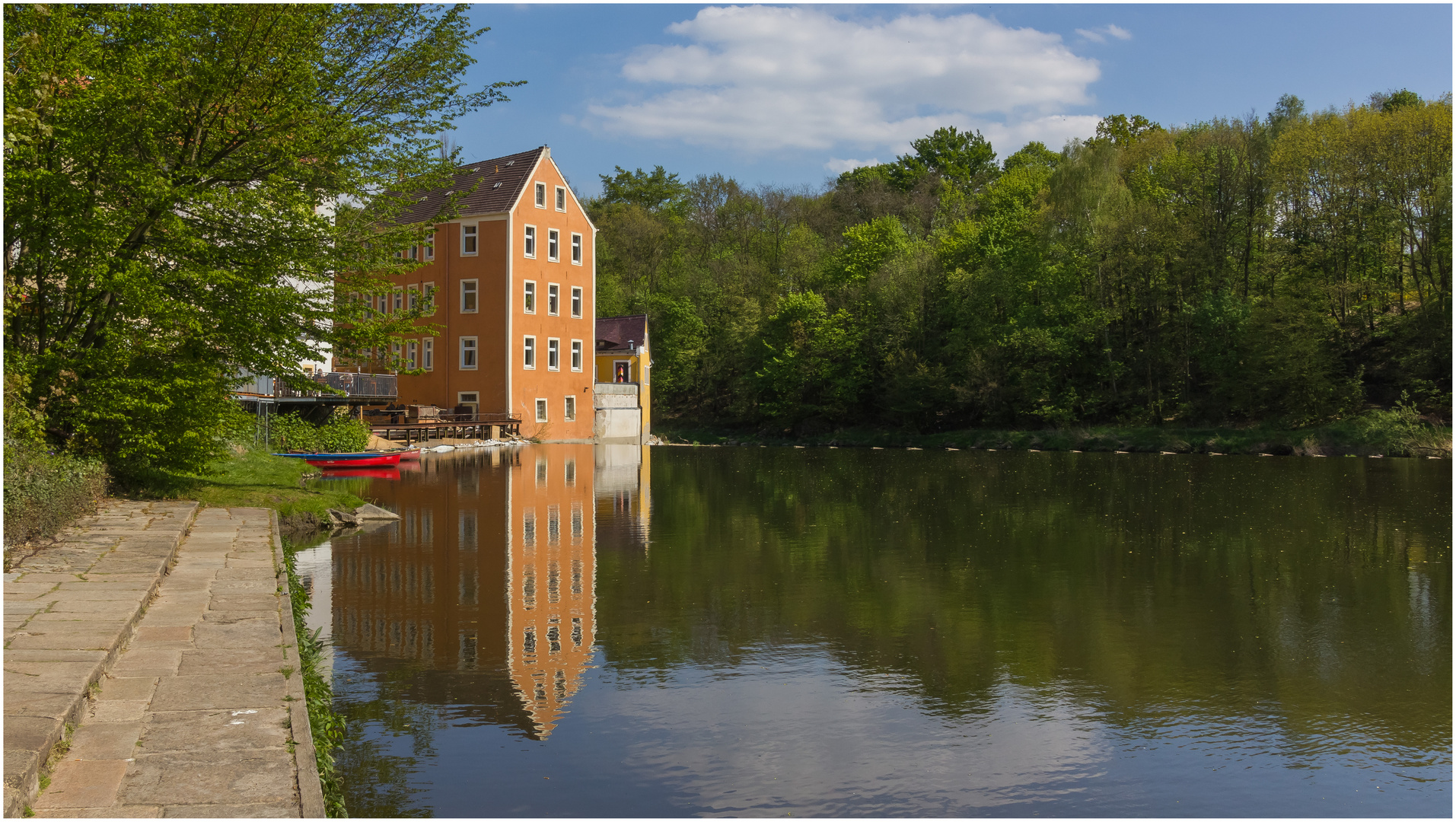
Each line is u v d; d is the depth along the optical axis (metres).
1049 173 70.94
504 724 7.82
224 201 14.82
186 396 15.17
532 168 50.34
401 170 17.70
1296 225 51.38
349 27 17.36
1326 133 49.72
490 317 49.59
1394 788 6.97
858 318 66.19
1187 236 50.88
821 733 7.82
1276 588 13.59
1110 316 53.44
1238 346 48.84
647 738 7.60
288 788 4.45
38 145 13.40
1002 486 28.89
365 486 25.89
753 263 75.06
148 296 13.84
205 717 5.37
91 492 13.69
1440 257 45.38
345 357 17.78
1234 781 7.08
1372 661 10.01
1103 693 8.93
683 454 45.97
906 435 59.12
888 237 69.44
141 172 14.06
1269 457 41.31
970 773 7.11
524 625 10.86
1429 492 26.41
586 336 53.97
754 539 17.52
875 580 13.83
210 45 15.07
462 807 6.32
